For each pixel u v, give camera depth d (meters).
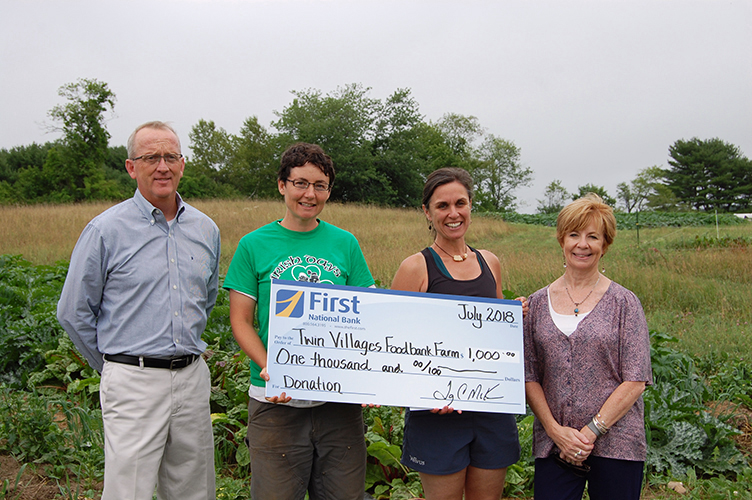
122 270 2.69
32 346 5.43
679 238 18.91
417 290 2.86
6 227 17.81
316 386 2.61
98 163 54.50
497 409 2.68
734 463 4.03
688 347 6.81
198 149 73.19
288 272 2.69
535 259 12.88
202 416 2.91
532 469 3.86
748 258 12.26
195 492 2.92
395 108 51.84
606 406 2.51
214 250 3.07
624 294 2.63
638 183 67.38
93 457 3.77
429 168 57.69
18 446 3.86
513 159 81.69
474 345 2.73
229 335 5.89
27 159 71.12
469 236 23.62
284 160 2.66
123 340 2.70
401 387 2.66
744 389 5.43
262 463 2.63
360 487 2.79
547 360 2.70
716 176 88.81
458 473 2.70
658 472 4.04
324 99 52.50
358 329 2.67
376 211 28.69
